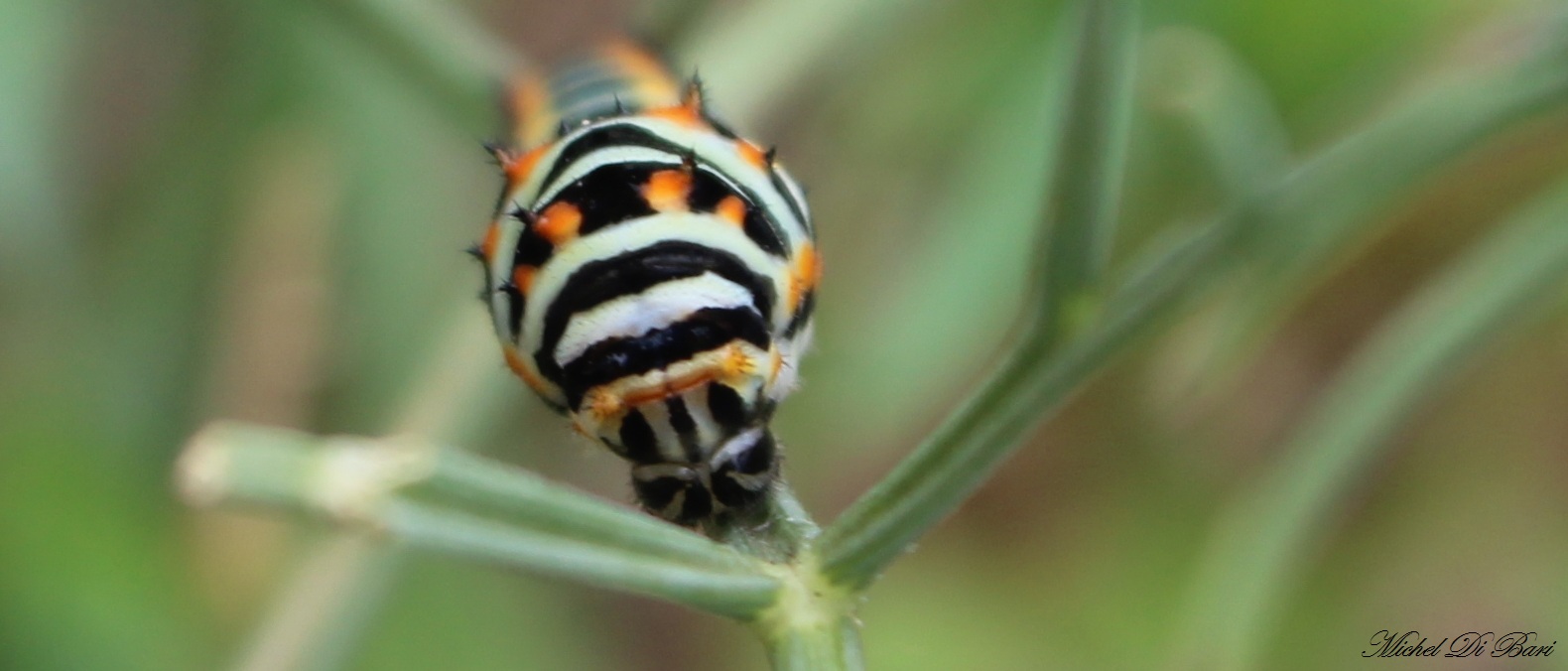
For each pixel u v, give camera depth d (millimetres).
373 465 76
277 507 74
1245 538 115
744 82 115
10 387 119
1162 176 120
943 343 117
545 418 146
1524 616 136
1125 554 137
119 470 119
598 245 91
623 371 90
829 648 83
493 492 77
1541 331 134
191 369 122
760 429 91
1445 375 112
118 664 115
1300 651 138
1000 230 117
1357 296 139
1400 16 117
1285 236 99
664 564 81
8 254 118
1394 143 100
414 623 122
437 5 111
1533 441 139
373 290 124
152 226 124
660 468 90
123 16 134
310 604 108
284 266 121
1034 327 82
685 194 92
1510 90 102
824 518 147
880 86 122
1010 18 118
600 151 92
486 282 94
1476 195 132
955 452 82
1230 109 109
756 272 92
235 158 124
